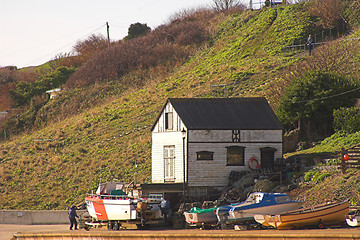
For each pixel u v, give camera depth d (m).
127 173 185.38
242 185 137.88
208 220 105.06
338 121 159.88
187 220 107.56
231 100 159.12
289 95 174.25
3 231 136.12
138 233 98.94
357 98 174.88
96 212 123.44
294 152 163.50
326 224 93.06
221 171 146.75
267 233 83.50
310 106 168.50
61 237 110.12
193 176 145.25
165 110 155.00
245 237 84.00
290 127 177.50
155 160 154.88
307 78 174.12
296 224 91.56
